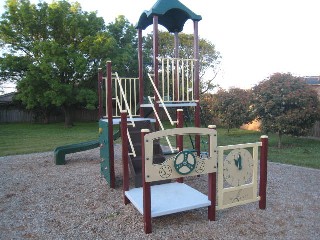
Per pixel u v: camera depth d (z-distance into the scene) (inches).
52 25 653.9
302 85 344.2
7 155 328.8
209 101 554.3
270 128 348.5
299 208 154.6
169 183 175.3
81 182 211.3
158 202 141.9
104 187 197.2
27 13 636.1
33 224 139.3
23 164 277.9
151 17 208.8
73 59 620.1
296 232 126.5
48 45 590.6
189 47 804.6
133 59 735.7
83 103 783.7
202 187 196.5
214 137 136.6
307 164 257.1
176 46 243.3
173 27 241.3
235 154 143.4
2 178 225.9
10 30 648.4
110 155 192.5
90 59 666.2
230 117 458.3
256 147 148.9
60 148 282.0
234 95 459.2
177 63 207.3
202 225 134.9
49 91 599.8
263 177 151.3
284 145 374.3
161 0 196.5
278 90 342.3
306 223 135.7
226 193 142.6
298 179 210.2
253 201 150.8
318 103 352.5
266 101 350.3
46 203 168.4
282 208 154.6
